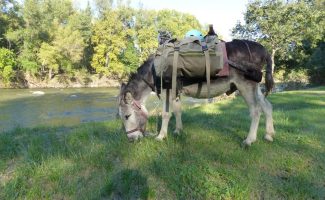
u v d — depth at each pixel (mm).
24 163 4695
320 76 36594
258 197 4008
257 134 6219
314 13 32875
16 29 48000
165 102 5539
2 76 43406
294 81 37406
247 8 34125
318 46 35344
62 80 49656
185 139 5672
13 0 47188
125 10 57469
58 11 58844
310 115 8898
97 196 3852
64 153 5078
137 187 4160
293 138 6141
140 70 5535
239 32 35406
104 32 54688
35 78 47562
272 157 5137
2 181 4297
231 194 3957
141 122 5484
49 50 47781
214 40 5031
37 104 25328
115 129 6574
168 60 4965
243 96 5352
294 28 33312
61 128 7918
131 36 59719
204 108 10938
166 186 4164
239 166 4727
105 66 56000
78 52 50906
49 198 3830
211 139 5805
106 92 37719
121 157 4980
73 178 4336
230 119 7867
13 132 7426
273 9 33094
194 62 4855
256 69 5211
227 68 4992
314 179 4465
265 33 34156
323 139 6164
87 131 6406
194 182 4129
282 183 4312
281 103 12570
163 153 4977
